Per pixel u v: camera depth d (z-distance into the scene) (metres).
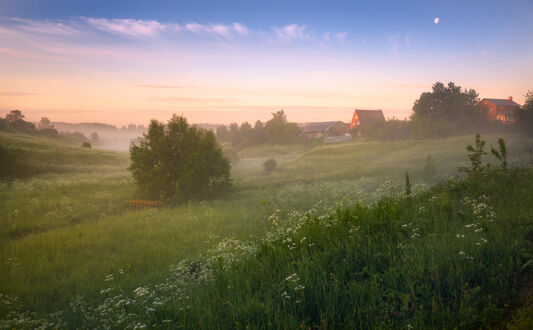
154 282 8.02
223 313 4.11
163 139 24.86
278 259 5.48
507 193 7.05
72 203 22.36
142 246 12.30
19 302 7.72
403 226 5.56
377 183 21.69
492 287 3.64
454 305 3.51
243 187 29.94
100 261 10.97
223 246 8.37
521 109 39.34
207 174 25.22
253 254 6.43
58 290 8.55
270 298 4.14
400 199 8.00
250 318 3.83
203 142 25.52
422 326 3.23
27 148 50.97
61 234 14.32
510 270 3.84
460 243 4.64
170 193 24.61
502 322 3.11
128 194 26.34
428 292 3.75
